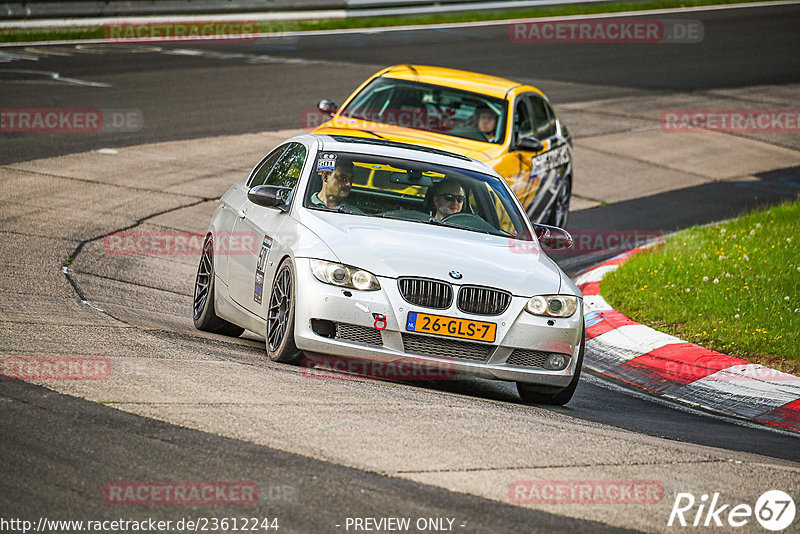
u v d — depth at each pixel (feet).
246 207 99.25
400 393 76.64
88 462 54.54
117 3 316.60
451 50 336.29
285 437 60.85
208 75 264.72
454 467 58.75
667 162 227.20
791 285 124.26
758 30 422.41
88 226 139.44
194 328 101.96
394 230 86.84
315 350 80.59
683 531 53.01
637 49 370.32
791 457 76.28
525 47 355.77
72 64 264.93
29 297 97.66
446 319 80.12
